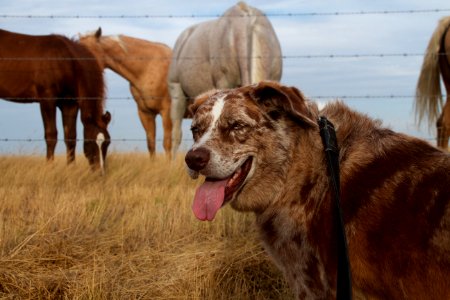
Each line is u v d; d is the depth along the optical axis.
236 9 9.85
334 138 3.19
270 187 3.38
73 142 10.80
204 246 5.27
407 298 2.82
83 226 5.94
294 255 3.30
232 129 3.36
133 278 4.61
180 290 4.37
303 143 3.30
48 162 9.93
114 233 5.65
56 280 4.46
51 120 10.81
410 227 2.83
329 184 3.17
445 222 2.75
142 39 13.49
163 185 8.48
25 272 4.57
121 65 13.19
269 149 3.35
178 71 11.54
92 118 10.73
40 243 5.12
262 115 3.36
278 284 4.57
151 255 5.06
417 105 9.70
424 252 2.77
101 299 4.19
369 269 2.94
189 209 6.36
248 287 4.54
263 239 3.48
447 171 2.91
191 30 11.52
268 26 9.82
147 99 13.21
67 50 10.86
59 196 7.48
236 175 3.39
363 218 2.97
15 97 10.89
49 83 10.71
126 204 7.11
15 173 9.12
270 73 9.73
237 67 9.80
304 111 3.18
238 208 3.51
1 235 5.23
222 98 3.44
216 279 4.58
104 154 10.55
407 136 3.19
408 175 2.98
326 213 3.14
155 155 12.28
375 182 3.03
